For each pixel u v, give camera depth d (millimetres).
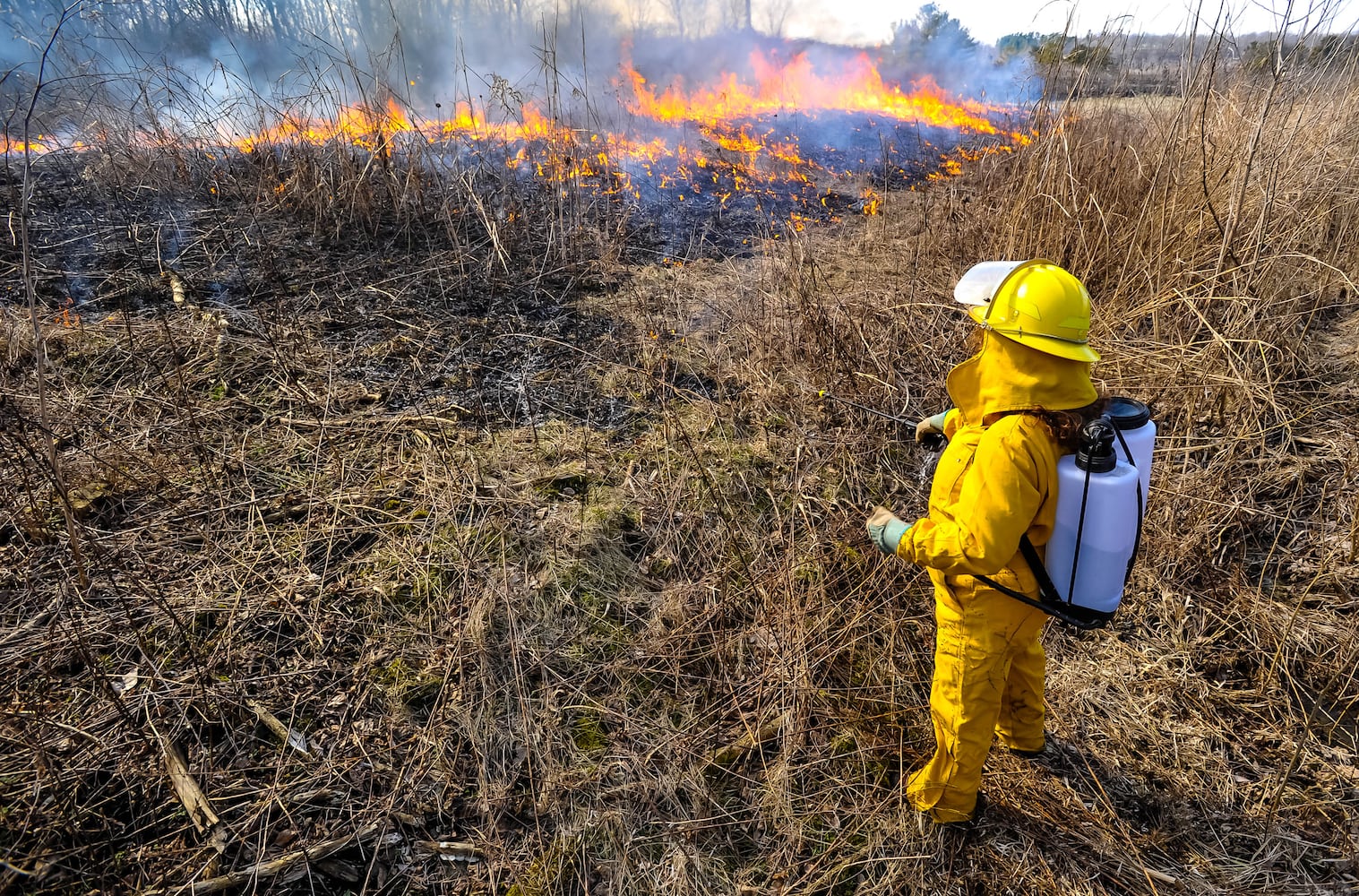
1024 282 1727
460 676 2523
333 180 5930
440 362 4289
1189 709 2559
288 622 2629
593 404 4055
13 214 5059
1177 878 2096
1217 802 2285
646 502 3348
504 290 5172
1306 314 4324
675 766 2350
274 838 2049
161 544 2865
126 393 3621
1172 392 3676
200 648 2504
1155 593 2963
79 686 2340
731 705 2549
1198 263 4164
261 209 5770
